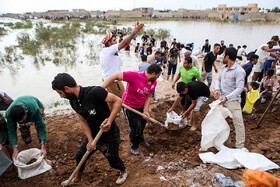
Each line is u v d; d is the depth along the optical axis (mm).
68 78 2076
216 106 3486
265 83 5570
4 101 3738
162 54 7883
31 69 9234
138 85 3139
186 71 4836
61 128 4301
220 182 2521
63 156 3566
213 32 27594
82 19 57375
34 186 2916
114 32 21312
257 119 4887
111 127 2545
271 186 1737
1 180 2994
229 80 3711
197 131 4289
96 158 3512
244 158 2936
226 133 3461
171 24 45906
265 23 52469
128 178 2994
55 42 15984
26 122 3074
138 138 3516
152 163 3348
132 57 12328
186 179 2734
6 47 13414
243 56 11156
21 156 3145
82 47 15281
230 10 78625
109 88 4371
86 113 2309
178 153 3658
